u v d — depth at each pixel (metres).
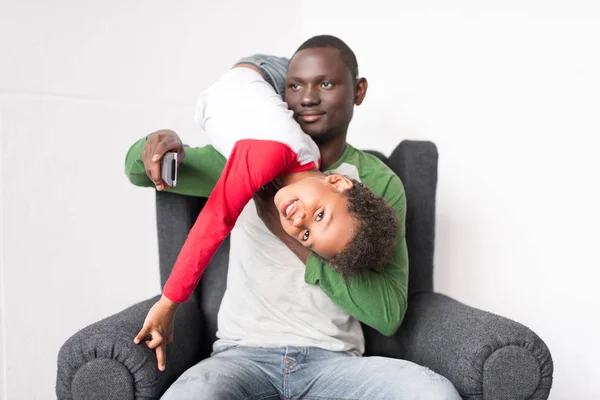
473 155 2.15
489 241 2.14
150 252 2.28
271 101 1.41
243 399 1.34
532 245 2.06
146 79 2.20
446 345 1.40
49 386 2.10
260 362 1.46
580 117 1.93
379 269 1.50
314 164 1.42
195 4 2.26
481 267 2.16
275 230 1.49
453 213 2.21
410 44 2.25
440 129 2.21
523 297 2.08
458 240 2.20
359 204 1.34
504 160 2.09
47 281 2.07
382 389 1.33
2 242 1.99
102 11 2.11
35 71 2.01
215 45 2.30
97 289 2.17
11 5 1.96
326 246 1.32
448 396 1.24
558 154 1.99
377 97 2.33
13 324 2.02
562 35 1.95
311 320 1.50
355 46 2.37
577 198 1.95
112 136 2.16
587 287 1.94
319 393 1.42
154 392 1.29
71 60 2.07
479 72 2.12
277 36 2.41
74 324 2.13
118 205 2.20
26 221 2.02
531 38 2.02
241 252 1.56
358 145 2.36
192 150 1.60
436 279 2.25
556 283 2.01
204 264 1.32
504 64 2.07
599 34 1.88
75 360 1.28
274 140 1.32
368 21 2.33
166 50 2.22
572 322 1.98
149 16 2.19
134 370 1.27
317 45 1.52
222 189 1.31
